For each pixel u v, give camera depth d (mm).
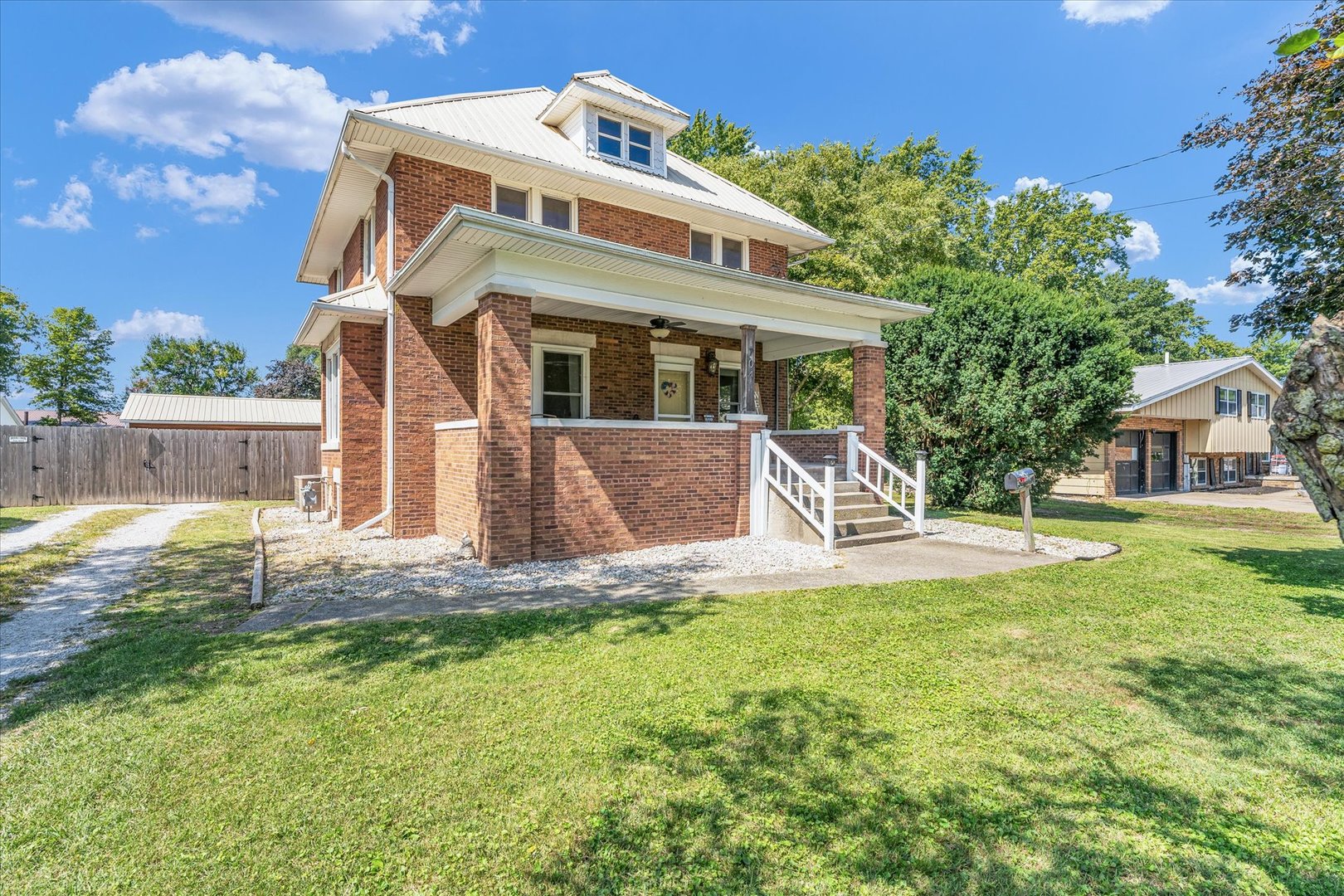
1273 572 7773
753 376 10305
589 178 11031
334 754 3230
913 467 15102
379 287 11016
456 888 2293
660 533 9375
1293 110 6008
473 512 8625
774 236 14312
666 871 2373
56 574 7668
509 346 7965
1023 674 4293
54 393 38281
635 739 3379
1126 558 8758
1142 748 3285
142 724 3564
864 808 2758
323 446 14094
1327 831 2596
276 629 5375
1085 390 13070
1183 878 2322
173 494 16906
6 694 4027
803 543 9602
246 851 2492
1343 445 1510
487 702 3855
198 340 49094
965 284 14602
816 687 4066
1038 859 2424
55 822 2674
